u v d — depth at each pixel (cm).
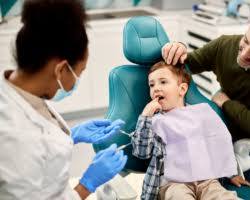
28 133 86
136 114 155
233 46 160
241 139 159
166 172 133
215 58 167
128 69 157
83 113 327
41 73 87
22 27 83
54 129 95
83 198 106
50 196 91
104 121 137
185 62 162
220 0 313
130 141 150
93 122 136
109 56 307
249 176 159
